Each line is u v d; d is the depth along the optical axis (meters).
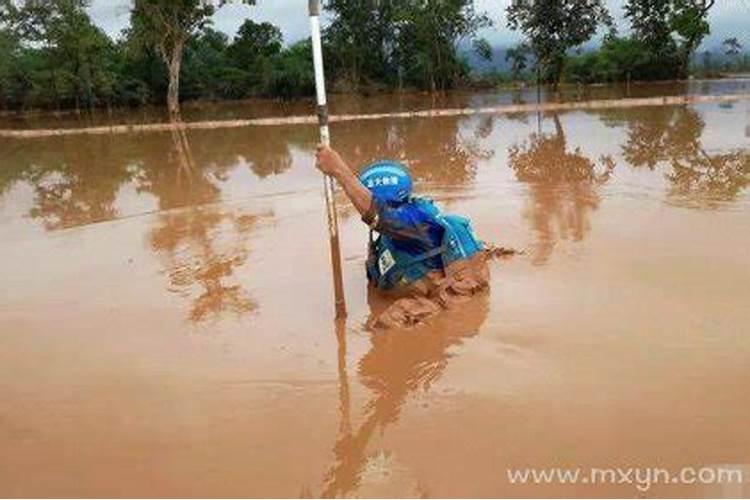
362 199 5.29
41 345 5.20
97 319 5.69
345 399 4.14
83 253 7.88
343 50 49.69
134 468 3.55
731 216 7.88
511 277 6.11
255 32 51.00
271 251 7.41
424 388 4.23
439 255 5.73
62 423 4.04
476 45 50.97
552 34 43.47
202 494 3.30
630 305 5.35
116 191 12.63
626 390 4.06
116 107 47.22
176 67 37.69
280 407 4.09
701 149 14.12
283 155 17.14
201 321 5.52
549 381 4.22
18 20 42.50
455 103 36.03
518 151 15.55
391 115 28.23
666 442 3.53
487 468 3.38
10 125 35.03
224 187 12.25
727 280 5.78
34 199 12.30
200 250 7.64
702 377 4.18
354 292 6.02
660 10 47.38
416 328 5.13
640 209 8.49
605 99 31.77
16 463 3.65
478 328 5.06
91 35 42.78
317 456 3.56
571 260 6.51
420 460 3.48
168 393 4.33
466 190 10.48
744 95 28.78
